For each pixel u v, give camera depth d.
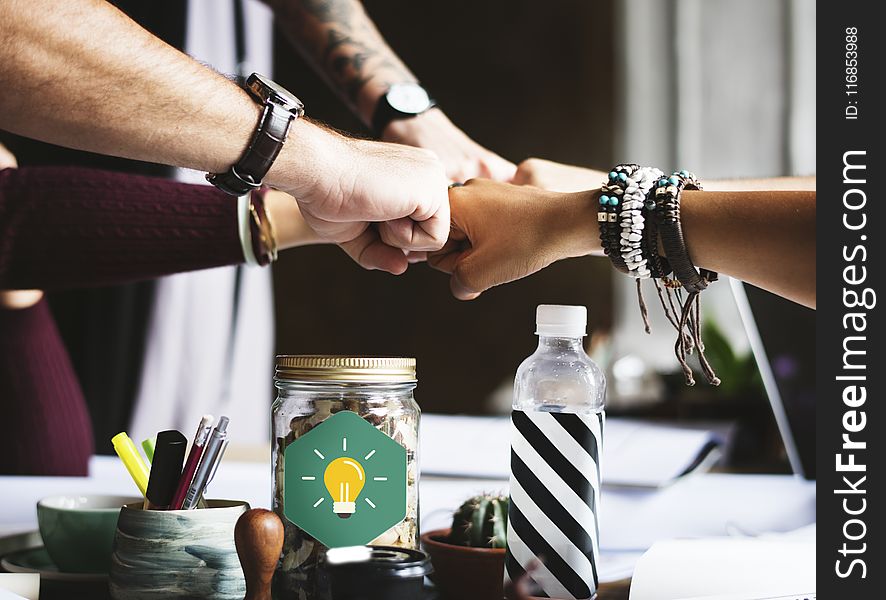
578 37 3.21
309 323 2.97
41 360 1.46
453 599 0.65
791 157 3.27
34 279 1.16
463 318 3.11
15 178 1.13
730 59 3.27
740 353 2.94
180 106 0.64
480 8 3.18
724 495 1.00
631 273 0.73
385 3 3.15
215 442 0.62
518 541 0.62
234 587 0.61
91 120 0.62
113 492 1.02
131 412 2.31
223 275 2.43
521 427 0.62
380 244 0.90
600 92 3.23
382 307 3.04
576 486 0.61
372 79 1.34
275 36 2.55
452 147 1.16
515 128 3.22
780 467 1.25
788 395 1.14
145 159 0.67
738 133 3.28
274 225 1.10
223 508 0.62
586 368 0.63
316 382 0.61
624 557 0.74
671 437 1.24
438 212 0.80
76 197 1.11
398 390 0.64
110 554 0.68
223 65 2.42
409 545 0.63
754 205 0.67
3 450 1.43
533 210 0.79
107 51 0.61
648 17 3.23
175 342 2.34
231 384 2.48
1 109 0.61
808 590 0.60
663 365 3.15
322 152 0.71
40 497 0.98
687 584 0.61
